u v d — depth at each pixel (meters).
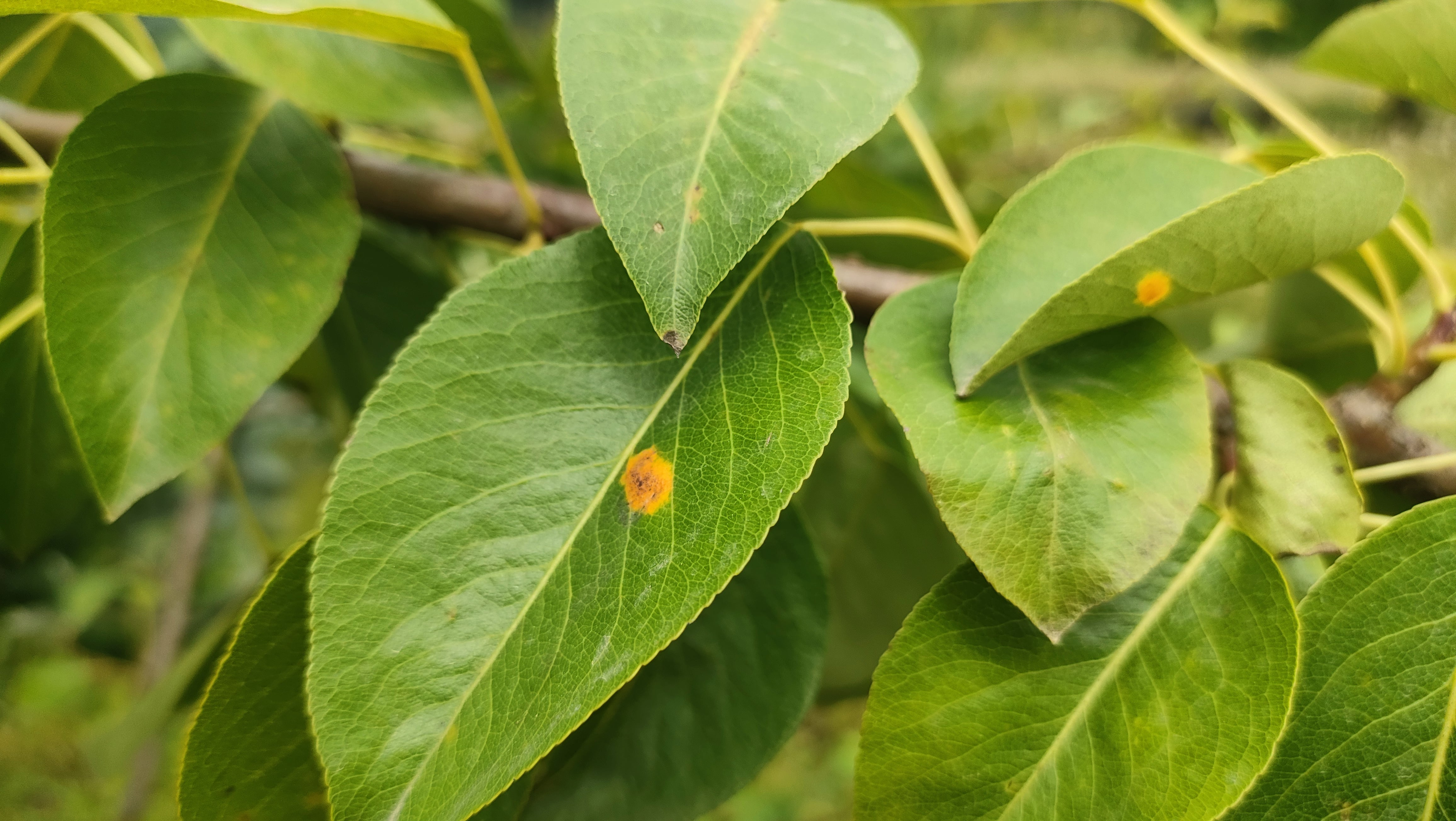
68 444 0.21
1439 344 0.15
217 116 0.15
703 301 0.10
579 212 0.18
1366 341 0.20
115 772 0.22
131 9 0.11
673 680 0.15
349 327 0.21
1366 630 0.12
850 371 0.19
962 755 0.12
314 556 0.11
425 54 0.21
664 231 0.10
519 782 0.14
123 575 0.56
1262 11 0.45
